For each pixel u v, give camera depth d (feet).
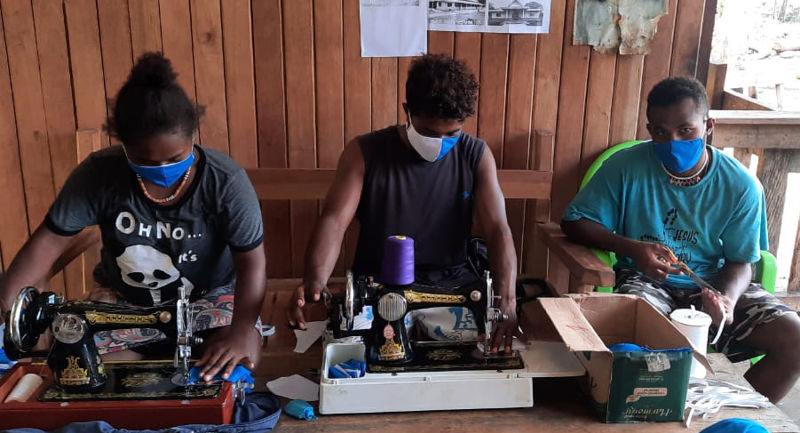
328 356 5.33
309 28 7.79
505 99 8.22
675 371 4.76
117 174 5.35
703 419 4.95
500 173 8.07
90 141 7.75
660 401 4.85
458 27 7.91
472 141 6.54
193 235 5.55
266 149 8.16
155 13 7.64
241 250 5.55
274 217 8.43
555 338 5.71
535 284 7.57
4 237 8.29
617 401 4.85
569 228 7.38
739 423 4.15
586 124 8.39
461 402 5.05
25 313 4.61
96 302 4.79
